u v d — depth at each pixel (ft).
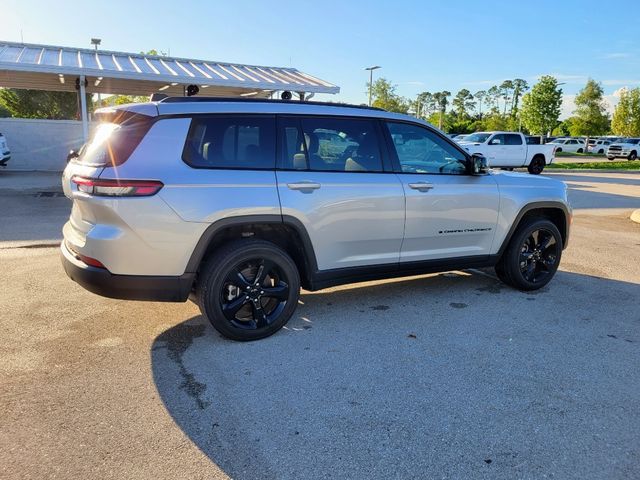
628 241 28.71
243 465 8.70
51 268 19.88
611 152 136.05
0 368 11.87
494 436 9.65
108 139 12.59
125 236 11.96
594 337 14.48
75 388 11.08
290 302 14.20
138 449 9.05
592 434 9.78
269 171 13.60
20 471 8.38
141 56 55.88
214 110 13.19
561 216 19.36
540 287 18.90
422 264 16.40
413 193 15.62
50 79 57.00
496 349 13.53
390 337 14.23
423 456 9.03
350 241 14.85
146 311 15.78
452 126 273.33
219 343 13.60
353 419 10.12
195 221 12.48
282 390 11.20
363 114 15.34
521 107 165.48
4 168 59.57
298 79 54.95
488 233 17.43
